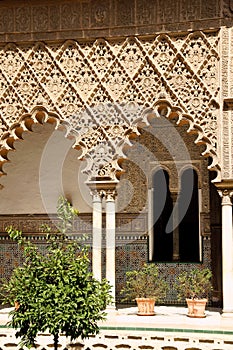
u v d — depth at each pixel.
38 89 9.27
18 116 9.30
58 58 9.25
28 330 5.82
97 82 9.12
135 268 11.38
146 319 8.84
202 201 11.20
